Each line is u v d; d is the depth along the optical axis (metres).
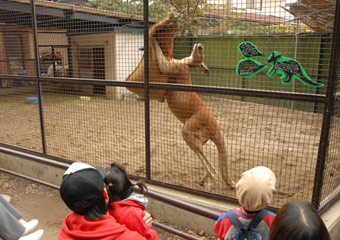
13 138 7.54
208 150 6.52
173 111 4.63
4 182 5.38
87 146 6.89
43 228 4.02
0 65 8.78
